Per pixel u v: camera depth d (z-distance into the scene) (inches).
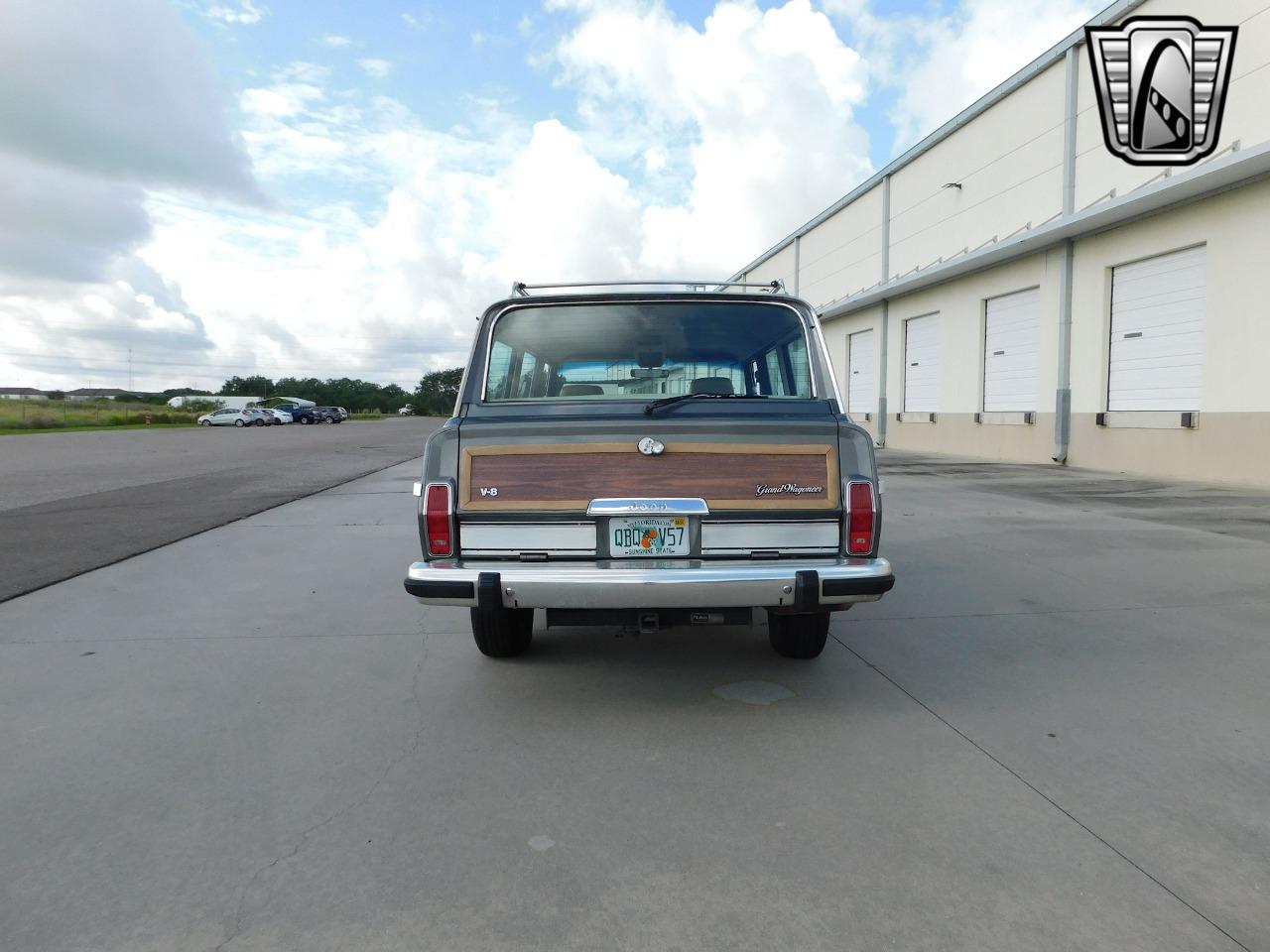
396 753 123.2
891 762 119.0
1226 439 459.8
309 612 203.5
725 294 155.9
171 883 90.1
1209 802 106.1
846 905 85.1
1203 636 178.5
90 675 157.5
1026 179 636.1
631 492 129.3
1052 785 111.1
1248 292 443.2
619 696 146.3
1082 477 505.4
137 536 305.6
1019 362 657.0
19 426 1770.4
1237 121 449.7
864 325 952.9
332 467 633.0
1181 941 78.9
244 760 121.0
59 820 103.8
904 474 533.3
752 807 106.0
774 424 130.3
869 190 927.7
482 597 126.2
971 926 81.5
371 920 83.4
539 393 154.9
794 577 125.3
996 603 207.6
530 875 91.2
